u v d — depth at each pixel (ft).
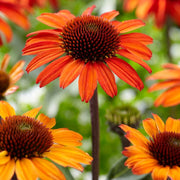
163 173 1.39
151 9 2.38
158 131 1.53
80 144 1.47
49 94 2.37
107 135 2.31
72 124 2.40
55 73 1.50
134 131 1.50
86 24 1.56
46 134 1.42
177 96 1.81
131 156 1.41
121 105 1.86
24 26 1.98
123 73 1.51
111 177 1.59
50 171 1.34
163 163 1.44
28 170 1.34
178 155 1.44
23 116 1.47
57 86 2.38
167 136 1.49
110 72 1.51
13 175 1.38
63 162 1.38
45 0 2.39
